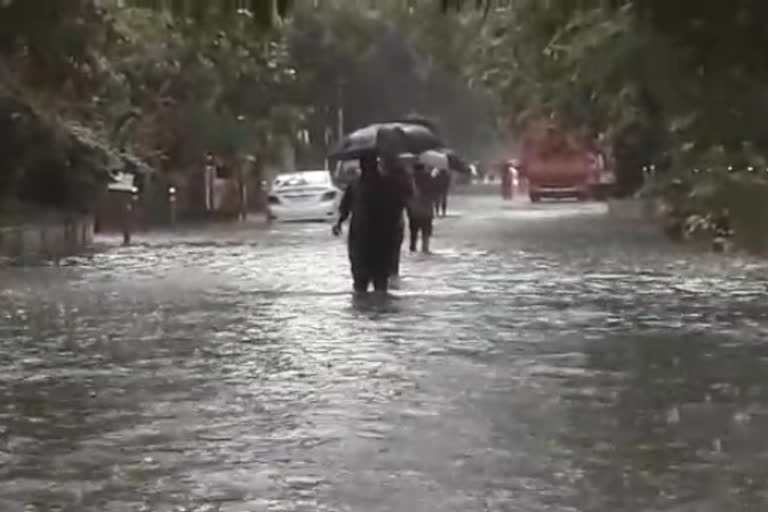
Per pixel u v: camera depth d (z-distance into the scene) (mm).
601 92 70000
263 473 18734
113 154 69562
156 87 85750
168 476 18656
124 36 62938
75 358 29156
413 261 55000
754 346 30109
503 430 21438
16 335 32906
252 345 30906
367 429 21500
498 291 42562
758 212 56656
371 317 35969
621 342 30891
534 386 25250
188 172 96375
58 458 19781
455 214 101562
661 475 18625
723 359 28281
